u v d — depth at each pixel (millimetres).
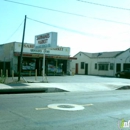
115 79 32062
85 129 6320
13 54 31516
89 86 19922
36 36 24766
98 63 46938
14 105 9688
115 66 43844
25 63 32625
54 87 17234
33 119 7281
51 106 9695
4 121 6910
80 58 51031
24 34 21266
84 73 49688
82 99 12281
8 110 8562
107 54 47219
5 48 34406
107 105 10484
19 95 13516
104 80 28922
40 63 34188
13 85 17250
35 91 16109
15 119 7195
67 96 13500
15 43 31562
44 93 15156
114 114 8500
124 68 42281
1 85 16969
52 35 21625
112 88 19953
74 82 23016
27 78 26609
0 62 36125
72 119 7461
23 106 9500
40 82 20859
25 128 6215
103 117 7922
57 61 36250
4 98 11906
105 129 6379
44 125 6598
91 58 48375
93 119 7562
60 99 12039
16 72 31625
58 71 36406
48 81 23000
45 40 22672
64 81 24047
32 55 32156
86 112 8695
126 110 9352
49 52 35156
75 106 9938
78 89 17922
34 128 6250
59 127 6441
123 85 21781
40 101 11094
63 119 7418
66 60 37500
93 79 30156
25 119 7238
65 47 37250
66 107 9594
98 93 15766
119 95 14594
